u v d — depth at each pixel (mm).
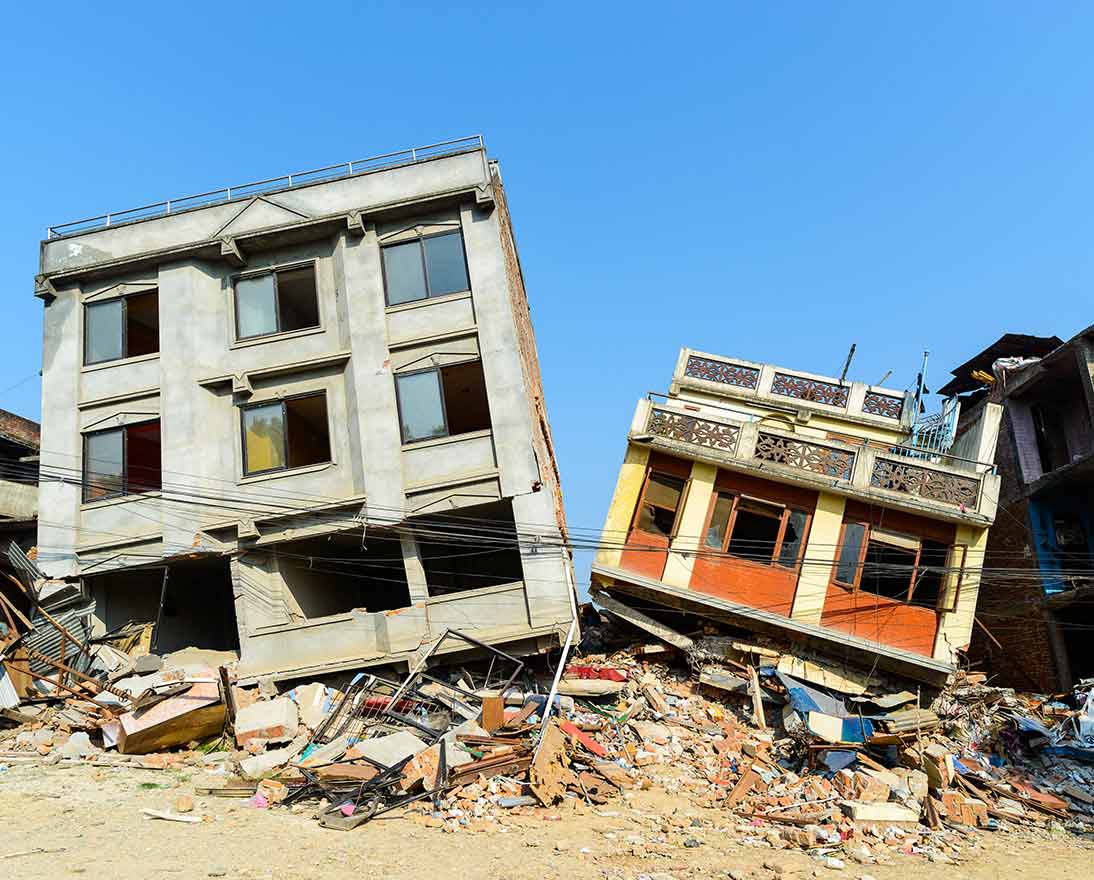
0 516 26656
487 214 23422
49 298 24625
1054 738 19312
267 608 22312
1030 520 25438
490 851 12852
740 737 18438
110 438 23547
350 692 19859
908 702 20297
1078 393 26250
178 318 23750
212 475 22828
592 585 22031
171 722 18562
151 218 24406
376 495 21953
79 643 21594
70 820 13953
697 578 21250
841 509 21328
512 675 20344
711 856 13297
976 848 14609
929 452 22688
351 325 23031
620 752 17609
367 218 23531
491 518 22641
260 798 15141
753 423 21844
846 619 20688
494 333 22547
